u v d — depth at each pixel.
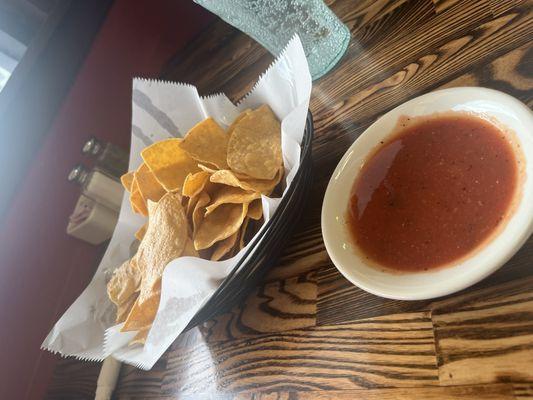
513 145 0.64
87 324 1.14
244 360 0.88
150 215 1.04
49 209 1.74
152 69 1.99
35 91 1.80
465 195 0.66
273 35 1.09
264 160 0.94
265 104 1.07
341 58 1.11
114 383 1.17
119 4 2.00
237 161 0.96
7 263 1.60
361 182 0.79
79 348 1.11
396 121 0.80
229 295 0.87
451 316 0.64
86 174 1.70
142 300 0.92
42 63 1.83
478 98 0.70
